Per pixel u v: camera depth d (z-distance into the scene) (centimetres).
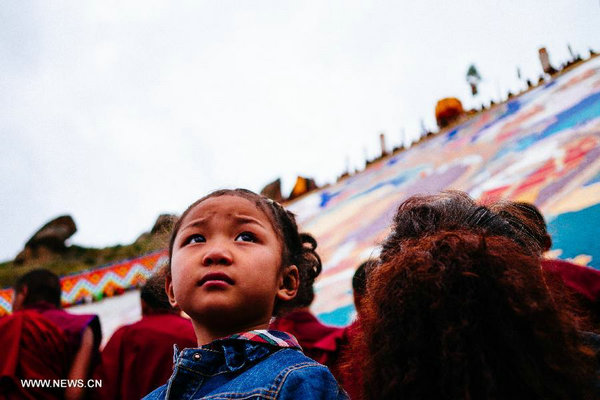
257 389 157
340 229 962
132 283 1031
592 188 567
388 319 124
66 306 1052
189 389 173
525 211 226
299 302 251
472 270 121
